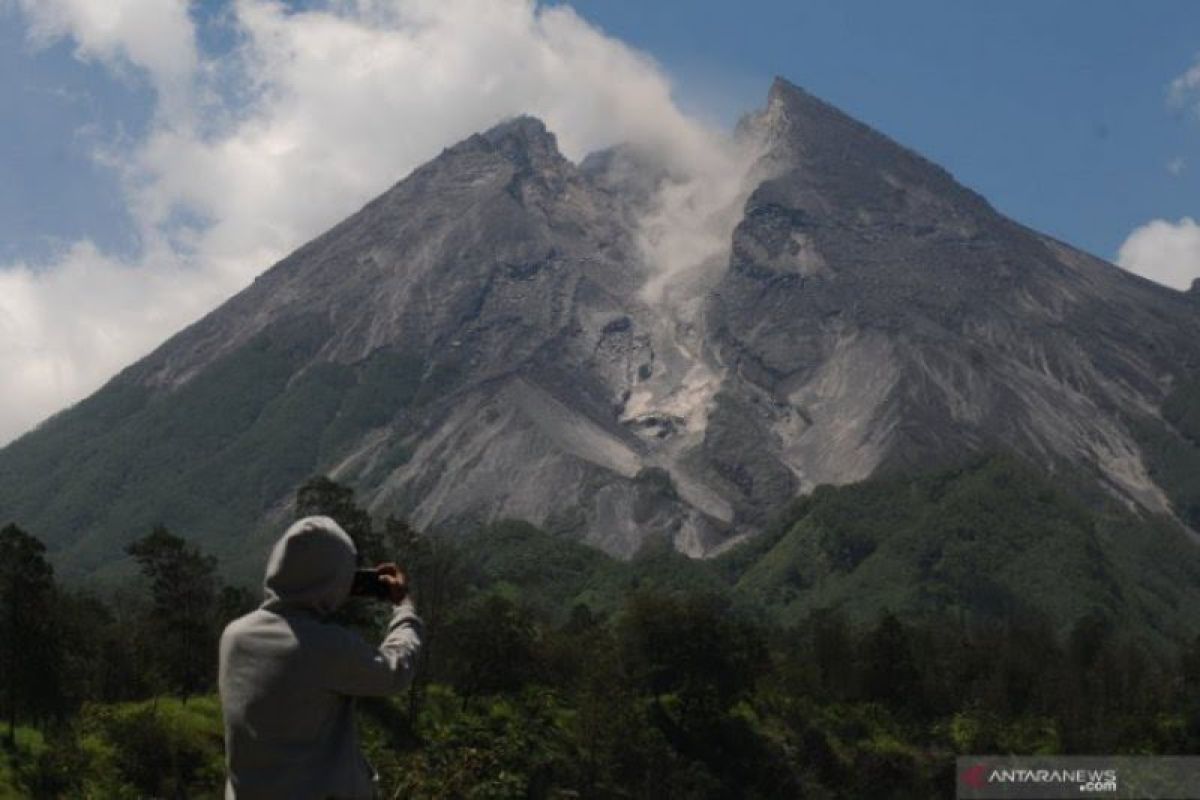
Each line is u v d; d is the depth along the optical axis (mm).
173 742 75062
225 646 8094
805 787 113438
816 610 184250
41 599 78125
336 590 8242
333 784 7988
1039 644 151875
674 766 103938
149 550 91062
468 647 101812
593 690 104750
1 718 81875
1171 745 109250
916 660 133625
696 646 115562
